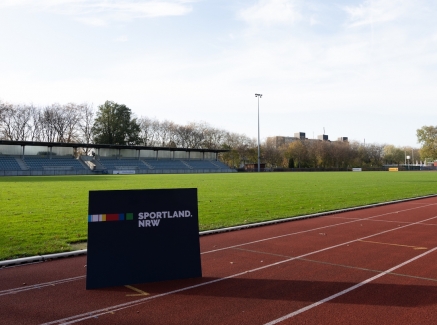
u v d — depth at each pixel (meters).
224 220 14.27
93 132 89.00
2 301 6.24
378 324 5.27
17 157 65.56
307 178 49.53
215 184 35.38
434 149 92.19
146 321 5.44
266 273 7.76
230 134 111.44
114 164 74.06
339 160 114.19
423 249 9.85
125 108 91.19
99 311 5.82
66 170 64.75
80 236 11.38
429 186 33.81
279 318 5.52
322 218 15.41
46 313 5.74
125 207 7.16
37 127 83.25
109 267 6.93
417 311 5.73
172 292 6.63
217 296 6.44
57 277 7.58
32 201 20.08
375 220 14.87
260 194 24.97
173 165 80.75
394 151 142.50
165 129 104.94
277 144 125.19
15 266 8.42
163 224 7.42
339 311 5.76
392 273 7.71
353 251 9.66
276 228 13.08
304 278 7.41
